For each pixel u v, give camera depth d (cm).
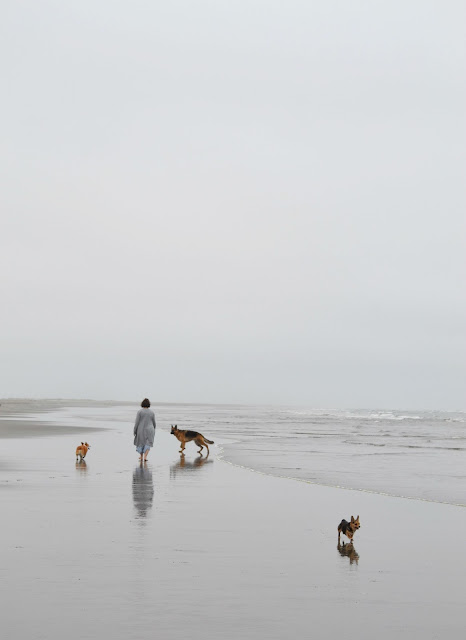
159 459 2517
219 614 678
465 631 639
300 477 1972
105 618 659
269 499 1495
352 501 1488
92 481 1762
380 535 1110
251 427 5578
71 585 770
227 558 921
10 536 1037
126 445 3164
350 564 902
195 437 2722
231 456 2697
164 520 1198
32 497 1453
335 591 768
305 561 915
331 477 1984
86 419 6806
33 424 5300
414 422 7719
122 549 958
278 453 2866
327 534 1108
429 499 1538
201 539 1041
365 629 641
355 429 5506
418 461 2553
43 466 2134
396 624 656
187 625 643
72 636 608
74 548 959
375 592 766
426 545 1033
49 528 1104
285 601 727
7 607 689
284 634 624
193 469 2159
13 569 840
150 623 646
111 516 1227
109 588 761
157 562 886
